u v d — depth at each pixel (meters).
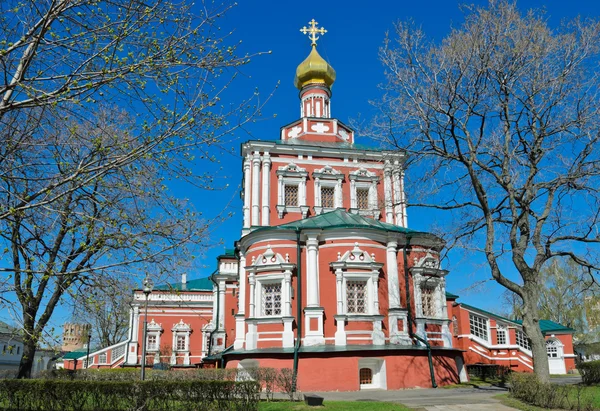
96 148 10.71
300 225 28.23
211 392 15.86
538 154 22.27
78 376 28.19
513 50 21.42
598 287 24.67
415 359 25.22
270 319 26.39
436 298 28.33
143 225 11.05
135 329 45.41
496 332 33.91
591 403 16.28
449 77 21.98
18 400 16.56
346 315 26.02
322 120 38.59
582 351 52.97
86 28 10.45
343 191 35.28
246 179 34.72
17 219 10.90
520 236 22.47
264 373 20.27
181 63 10.73
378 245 27.75
